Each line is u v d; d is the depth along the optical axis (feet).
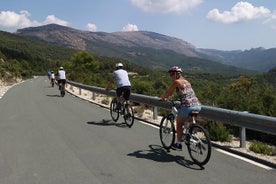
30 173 19.95
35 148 26.02
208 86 56.49
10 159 22.93
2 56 357.00
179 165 21.72
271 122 23.12
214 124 30.83
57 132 32.65
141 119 41.50
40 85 142.10
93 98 72.84
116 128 35.22
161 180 18.78
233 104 38.37
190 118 23.66
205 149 21.26
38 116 43.98
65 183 18.26
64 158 23.20
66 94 88.48
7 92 94.38
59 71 79.41
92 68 351.67
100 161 22.52
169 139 25.44
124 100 37.83
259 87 43.34
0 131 33.09
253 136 32.68
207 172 20.25
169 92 23.45
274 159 23.32
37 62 554.05
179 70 23.41
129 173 20.01
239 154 24.77
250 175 19.69
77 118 42.42
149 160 22.85
